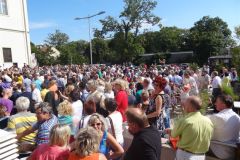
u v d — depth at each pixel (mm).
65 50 74438
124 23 67688
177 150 4348
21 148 4754
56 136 3459
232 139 4535
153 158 3377
